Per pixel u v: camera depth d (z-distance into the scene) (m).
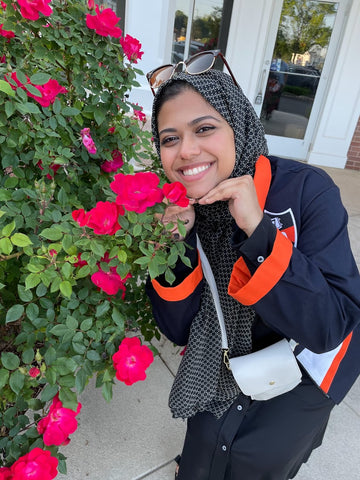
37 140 1.13
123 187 0.78
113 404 1.65
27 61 1.17
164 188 0.78
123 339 0.98
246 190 0.83
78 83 1.27
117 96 1.39
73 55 1.25
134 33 3.95
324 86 5.65
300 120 5.96
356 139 5.77
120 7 4.25
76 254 0.92
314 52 5.47
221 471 1.18
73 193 1.35
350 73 5.32
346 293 0.89
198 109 0.91
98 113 1.30
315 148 5.92
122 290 1.19
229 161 0.96
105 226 0.82
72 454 1.43
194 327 1.12
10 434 0.94
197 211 1.10
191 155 0.92
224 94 0.94
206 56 0.94
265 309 0.87
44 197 1.03
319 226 0.94
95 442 1.48
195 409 1.18
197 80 0.91
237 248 0.85
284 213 0.97
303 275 0.83
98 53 1.23
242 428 1.14
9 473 0.86
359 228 3.68
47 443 0.88
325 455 1.53
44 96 1.10
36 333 1.00
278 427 1.12
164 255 0.89
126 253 0.92
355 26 5.03
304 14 5.21
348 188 4.92
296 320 0.87
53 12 1.19
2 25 1.08
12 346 1.30
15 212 0.99
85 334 1.00
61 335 0.93
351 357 1.11
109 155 1.44
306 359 1.08
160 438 1.53
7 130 1.08
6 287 1.29
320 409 1.14
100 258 0.93
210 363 1.13
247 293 0.86
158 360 1.91
